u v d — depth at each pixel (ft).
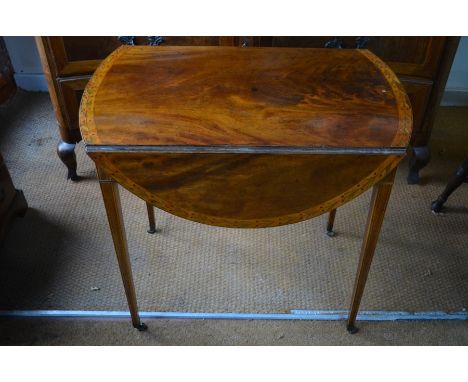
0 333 4.88
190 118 3.69
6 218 5.65
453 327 4.99
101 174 3.69
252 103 3.83
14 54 7.82
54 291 5.26
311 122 3.67
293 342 4.84
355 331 4.92
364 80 4.08
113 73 4.10
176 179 3.64
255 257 5.65
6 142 7.19
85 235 5.87
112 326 4.96
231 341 4.84
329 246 5.79
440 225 6.06
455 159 7.02
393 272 5.50
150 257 5.63
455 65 7.58
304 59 4.33
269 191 3.70
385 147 3.52
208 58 4.32
